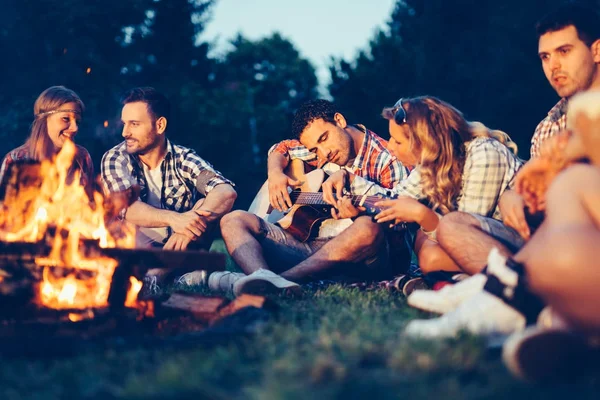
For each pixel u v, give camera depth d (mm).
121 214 5074
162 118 5328
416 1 21703
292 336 2590
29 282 3010
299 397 1909
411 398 1912
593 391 1991
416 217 3973
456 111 4070
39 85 19797
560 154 2746
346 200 4555
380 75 20047
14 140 18484
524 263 2578
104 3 21281
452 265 3896
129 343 2555
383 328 2805
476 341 2432
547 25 4012
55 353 2492
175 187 5402
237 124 27156
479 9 19672
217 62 28844
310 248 4812
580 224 2324
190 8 26547
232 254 4477
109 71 21125
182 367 2221
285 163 5387
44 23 20203
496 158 3922
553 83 4086
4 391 2111
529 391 1992
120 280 3201
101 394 2066
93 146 19234
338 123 5188
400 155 4223
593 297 2230
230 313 3123
